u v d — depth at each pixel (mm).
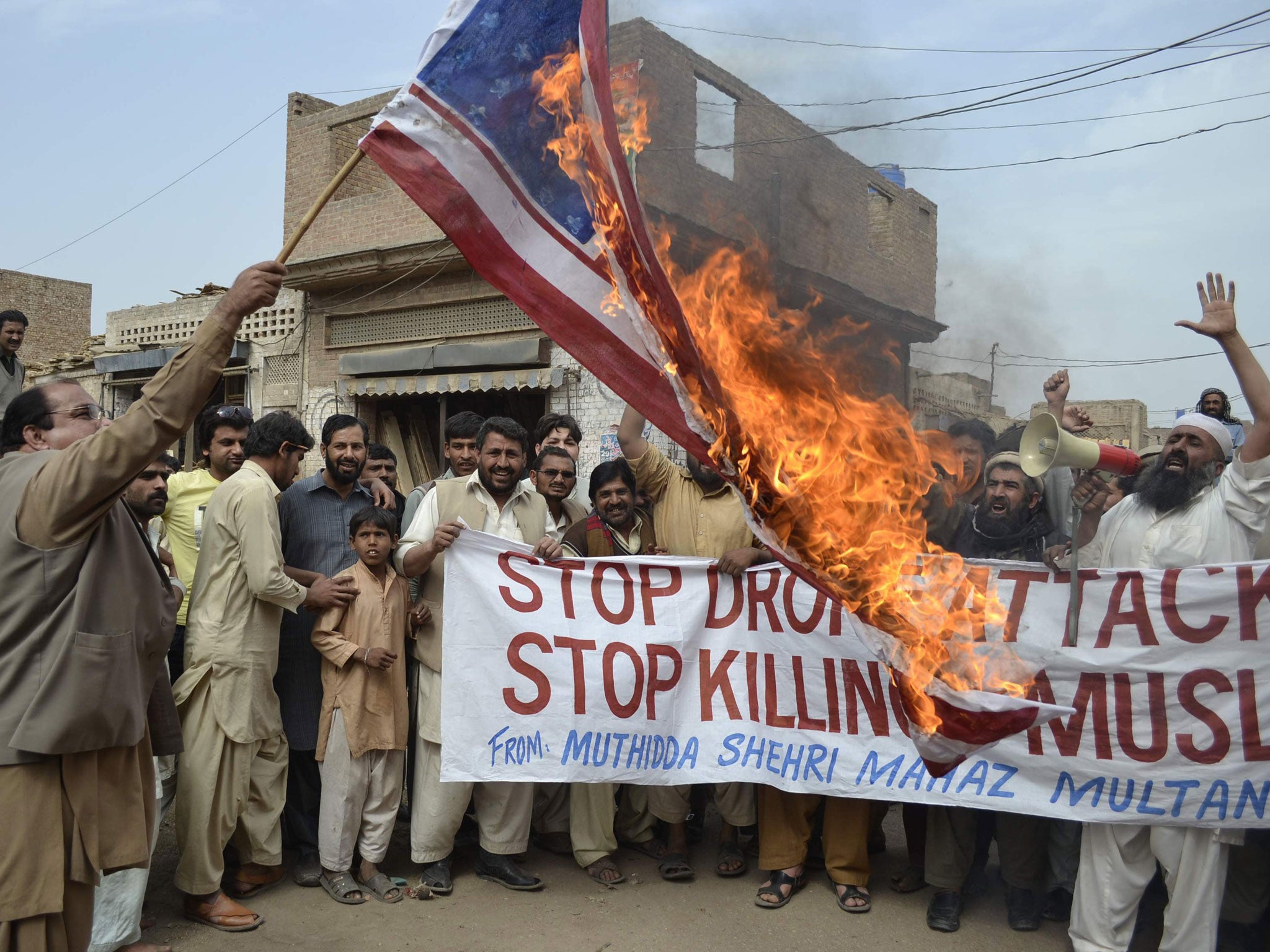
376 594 4445
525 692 4359
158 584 3076
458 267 13391
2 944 2676
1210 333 3736
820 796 4617
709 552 4680
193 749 4047
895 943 3994
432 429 14383
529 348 12430
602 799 4594
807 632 4312
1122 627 3891
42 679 2721
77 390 3150
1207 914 3709
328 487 4797
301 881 4480
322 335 14977
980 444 4871
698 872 4746
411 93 3098
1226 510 3867
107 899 3633
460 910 4246
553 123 3170
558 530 5180
